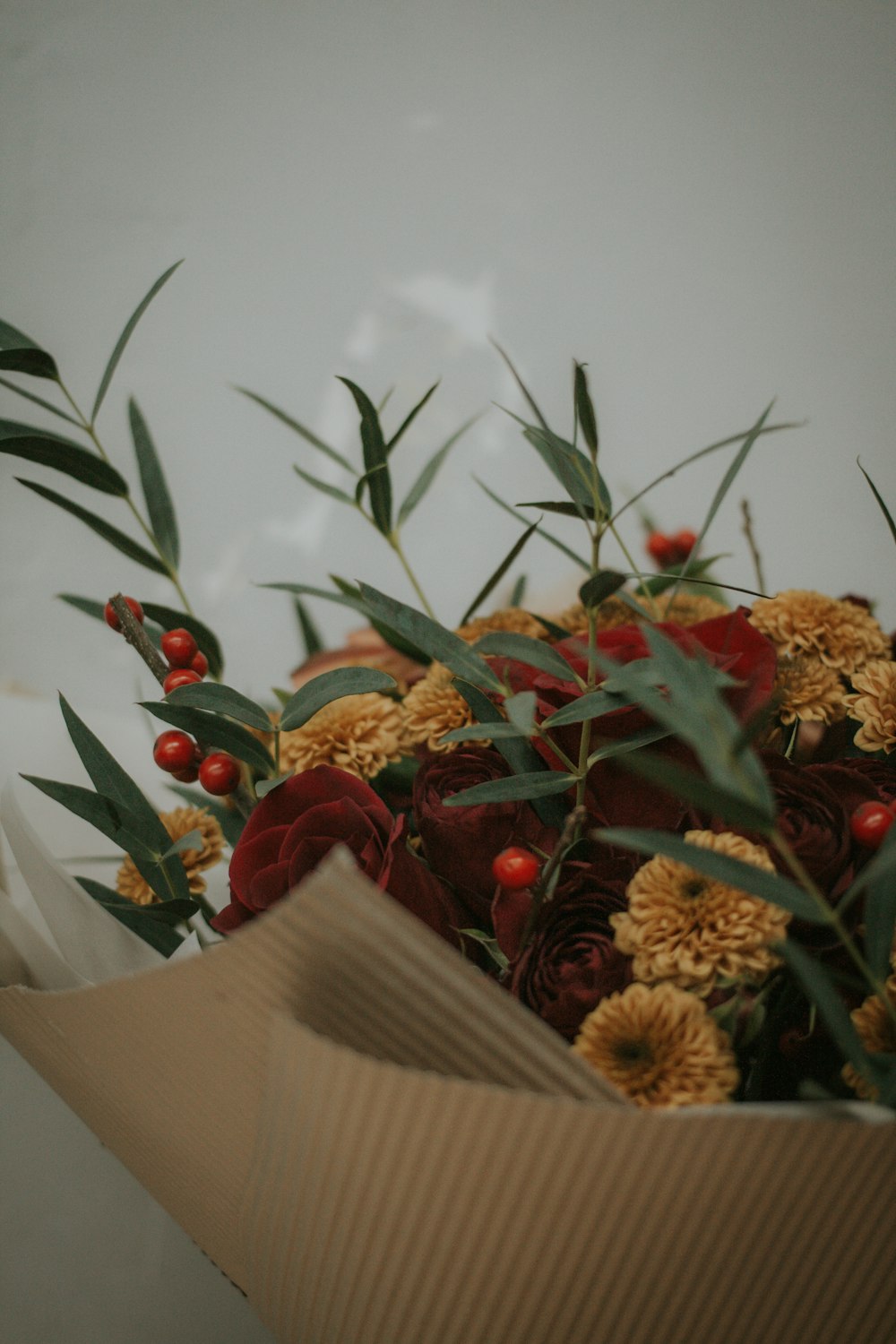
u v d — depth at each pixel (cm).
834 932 39
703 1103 35
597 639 42
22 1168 52
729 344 108
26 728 51
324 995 33
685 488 108
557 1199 34
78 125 108
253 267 110
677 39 107
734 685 36
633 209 109
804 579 107
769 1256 35
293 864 39
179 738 43
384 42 108
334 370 111
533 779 41
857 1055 35
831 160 107
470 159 109
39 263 109
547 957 39
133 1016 36
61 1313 52
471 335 110
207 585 110
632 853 41
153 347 110
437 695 45
